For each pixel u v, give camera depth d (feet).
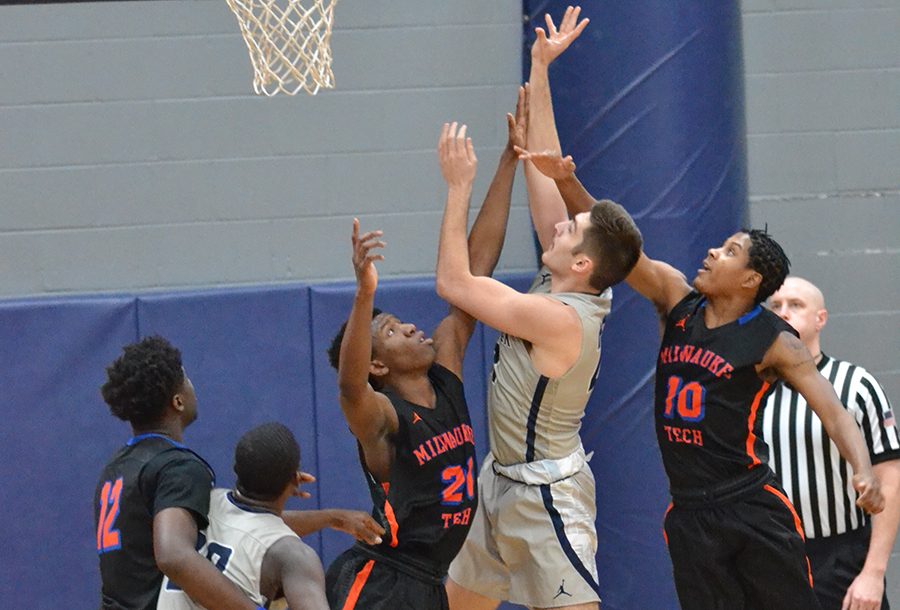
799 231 54.49
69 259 52.54
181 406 29.40
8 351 49.11
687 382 32.99
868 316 54.34
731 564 33.73
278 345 50.49
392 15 53.78
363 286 28.12
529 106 35.70
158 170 52.90
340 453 50.44
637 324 46.68
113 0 45.09
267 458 27.53
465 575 35.12
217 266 53.16
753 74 54.54
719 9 46.32
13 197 52.31
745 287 32.65
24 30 52.29
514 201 54.08
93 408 49.34
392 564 30.55
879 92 54.65
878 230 54.54
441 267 31.63
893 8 54.70
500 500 33.73
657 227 45.93
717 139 46.42
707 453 32.89
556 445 33.40
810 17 54.70
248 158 53.26
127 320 49.83
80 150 52.54
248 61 53.16
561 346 31.60
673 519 34.01
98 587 49.03
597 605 33.09
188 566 25.55
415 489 30.27
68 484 49.08
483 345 51.13
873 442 38.04
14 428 48.98
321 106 53.57
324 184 53.57
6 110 52.29
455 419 31.17
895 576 53.47
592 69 46.11
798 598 33.12
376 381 31.17
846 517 38.58
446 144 32.19
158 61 52.85
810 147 54.54
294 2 38.32
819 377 32.68
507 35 54.19
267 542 26.84
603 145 46.21
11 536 48.80
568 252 32.42
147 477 27.50
